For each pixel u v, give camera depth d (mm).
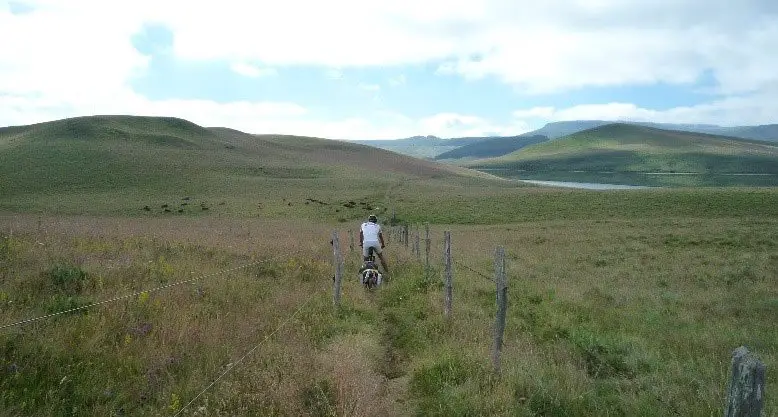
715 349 7852
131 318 6707
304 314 8781
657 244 28344
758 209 56969
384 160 188250
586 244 29250
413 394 5992
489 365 6312
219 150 151875
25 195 85062
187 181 102312
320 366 5980
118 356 5594
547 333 8844
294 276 12359
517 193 86500
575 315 10312
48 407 4410
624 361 7090
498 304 6434
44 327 5930
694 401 5438
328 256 17016
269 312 8469
